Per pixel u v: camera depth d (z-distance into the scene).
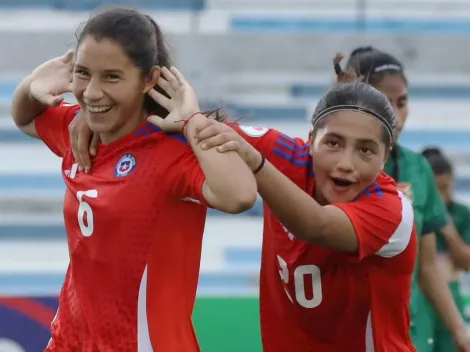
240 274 21.89
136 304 6.82
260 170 6.67
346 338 7.96
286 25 26.80
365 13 27.27
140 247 6.75
